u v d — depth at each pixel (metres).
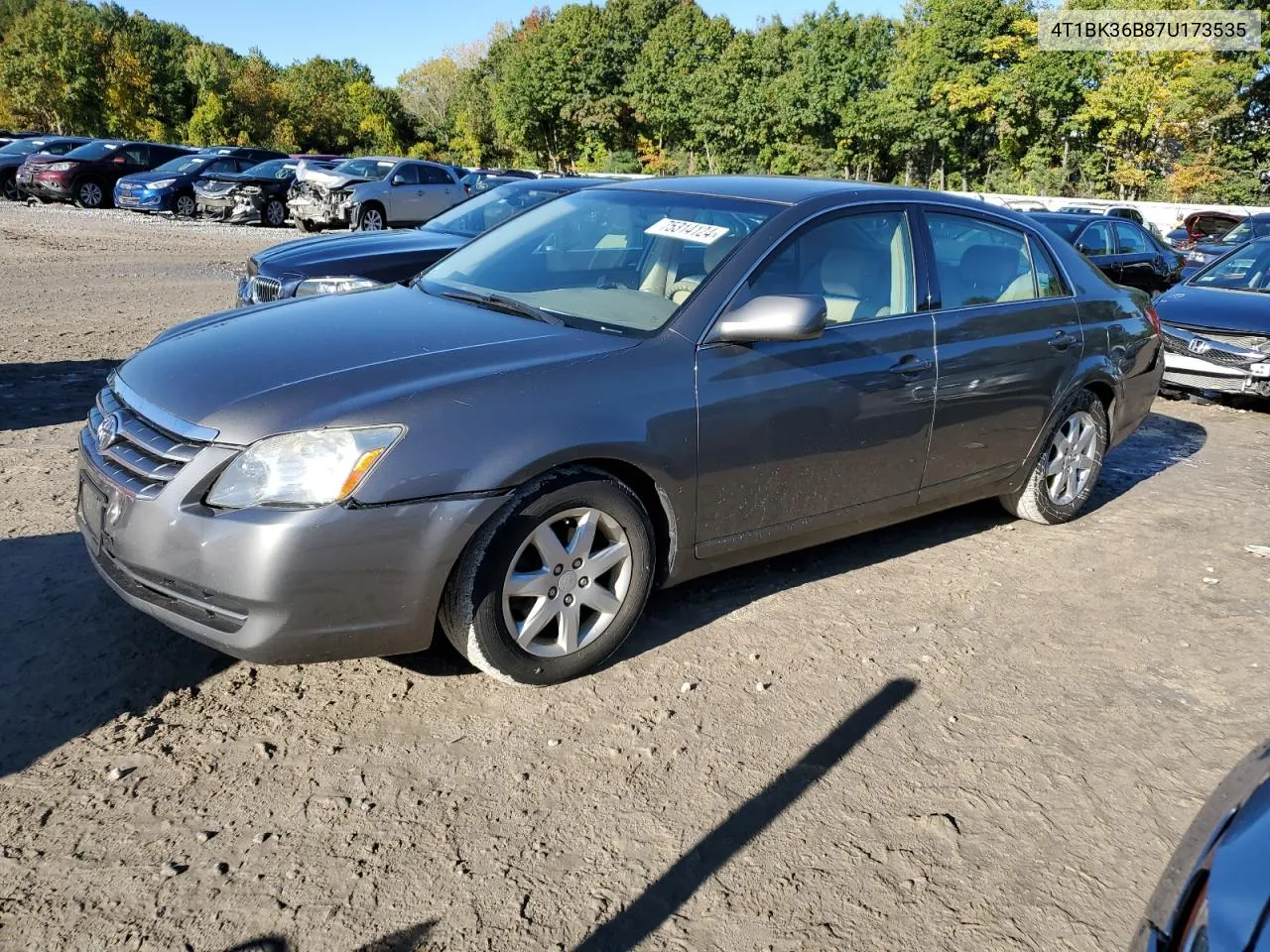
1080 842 2.64
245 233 20.84
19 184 25.03
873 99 52.03
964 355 4.21
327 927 2.20
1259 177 41.56
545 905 2.30
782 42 58.38
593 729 3.01
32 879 2.28
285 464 2.71
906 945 2.25
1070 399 4.84
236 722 2.94
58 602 3.57
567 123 70.12
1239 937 1.40
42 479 4.93
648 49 63.53
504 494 2.90
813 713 3.17
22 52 59.91
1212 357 8.20
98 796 2.57
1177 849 1.82
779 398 3.54
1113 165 43.84
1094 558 4.67
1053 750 3.05
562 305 3.66
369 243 7.52
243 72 72.31
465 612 2.96
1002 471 4.63
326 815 2.56
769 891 2.39
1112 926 2.35
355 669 3.27
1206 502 5.68
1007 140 48.47
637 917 2.28
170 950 2.11
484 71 86.94
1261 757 1.83
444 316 3.58
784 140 57.25
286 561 2.66
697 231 3.84
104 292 11.79
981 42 47.34
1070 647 3.74
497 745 2.90
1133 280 12.84
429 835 2.51
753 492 3.57
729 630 3.69
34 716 2.89
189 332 3.58
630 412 3.17
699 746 2.95
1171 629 3.95
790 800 2.73
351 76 96.25
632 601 3.30
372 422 2.78
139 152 25.72
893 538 4.80
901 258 4.13
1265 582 4.48
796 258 3.76
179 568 2.73
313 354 3.16
